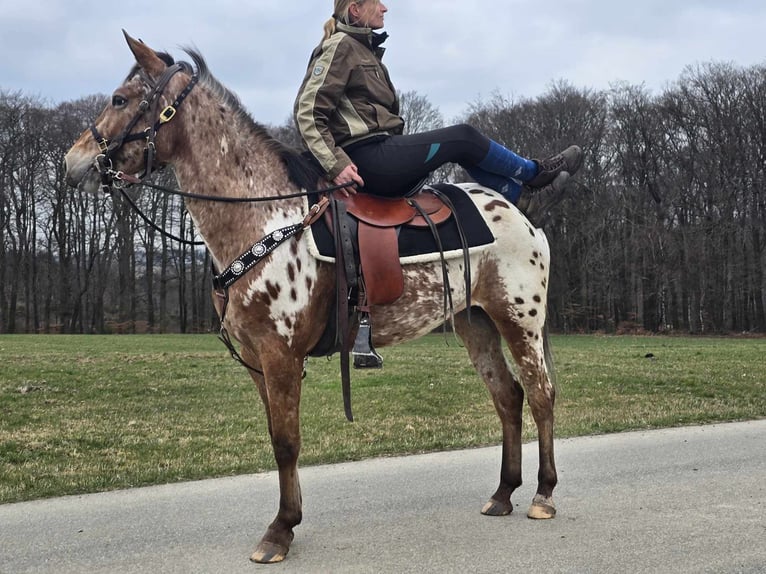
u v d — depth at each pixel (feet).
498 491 14.83
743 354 58.49
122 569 11.66
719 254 123.95
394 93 14.19
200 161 12.72
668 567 11.36
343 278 12.60
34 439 23.22
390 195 14.05
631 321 130.00
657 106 130.00
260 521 14.35
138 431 25.03
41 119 127.95
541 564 11.58
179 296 150.61
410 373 41.88
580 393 34.14
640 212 127.65
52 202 134.10
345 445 22.15
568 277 127.13
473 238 14.10
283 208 12.64
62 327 139.85
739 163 124.16
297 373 12.40
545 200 15.70
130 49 12.75
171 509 15.25
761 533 12.97
